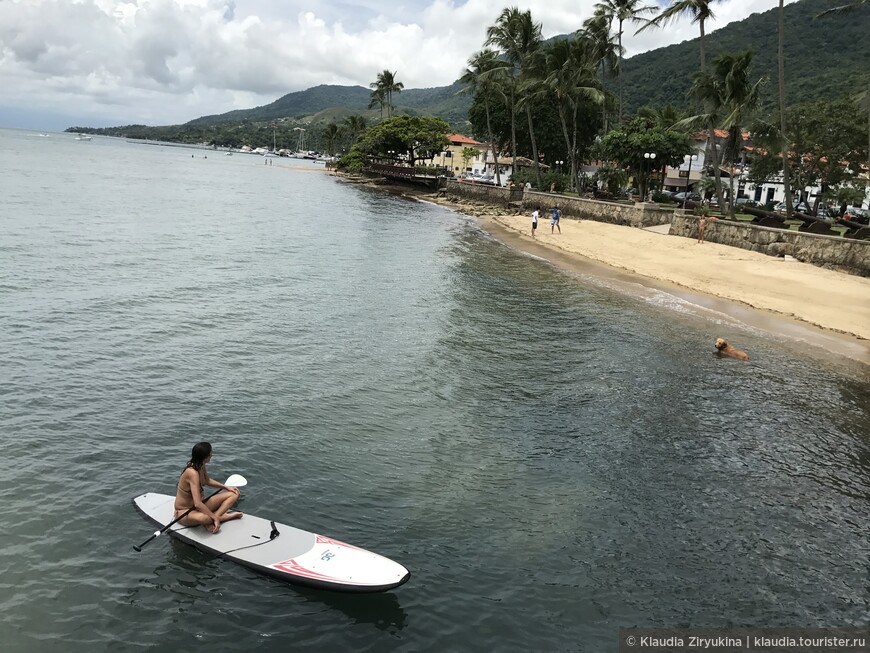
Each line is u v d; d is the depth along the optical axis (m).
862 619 6.91
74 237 28.08
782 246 30.70
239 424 10.79
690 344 17.55
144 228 33.12
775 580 7.52
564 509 8.82
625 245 35.72
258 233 35.19
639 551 7.93
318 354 14.84
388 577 6.83
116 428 10.30
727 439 11.48
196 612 6.45
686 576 7.49
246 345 15.05
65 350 13.67
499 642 6.30
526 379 14.10
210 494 8.56
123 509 8.10
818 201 51.38
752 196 68.31
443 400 12.56
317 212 50.75
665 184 70.56
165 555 7.27
